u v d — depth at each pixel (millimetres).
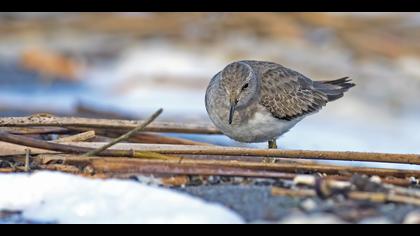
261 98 12508
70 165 9828
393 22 21953
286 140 15961
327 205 8406
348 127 17094
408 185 9367
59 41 21953
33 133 11797
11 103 18188
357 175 9094
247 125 12453
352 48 20969
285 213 8250
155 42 21641
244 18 21875
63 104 18281
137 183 9031
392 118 17797
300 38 21344
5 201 8898
